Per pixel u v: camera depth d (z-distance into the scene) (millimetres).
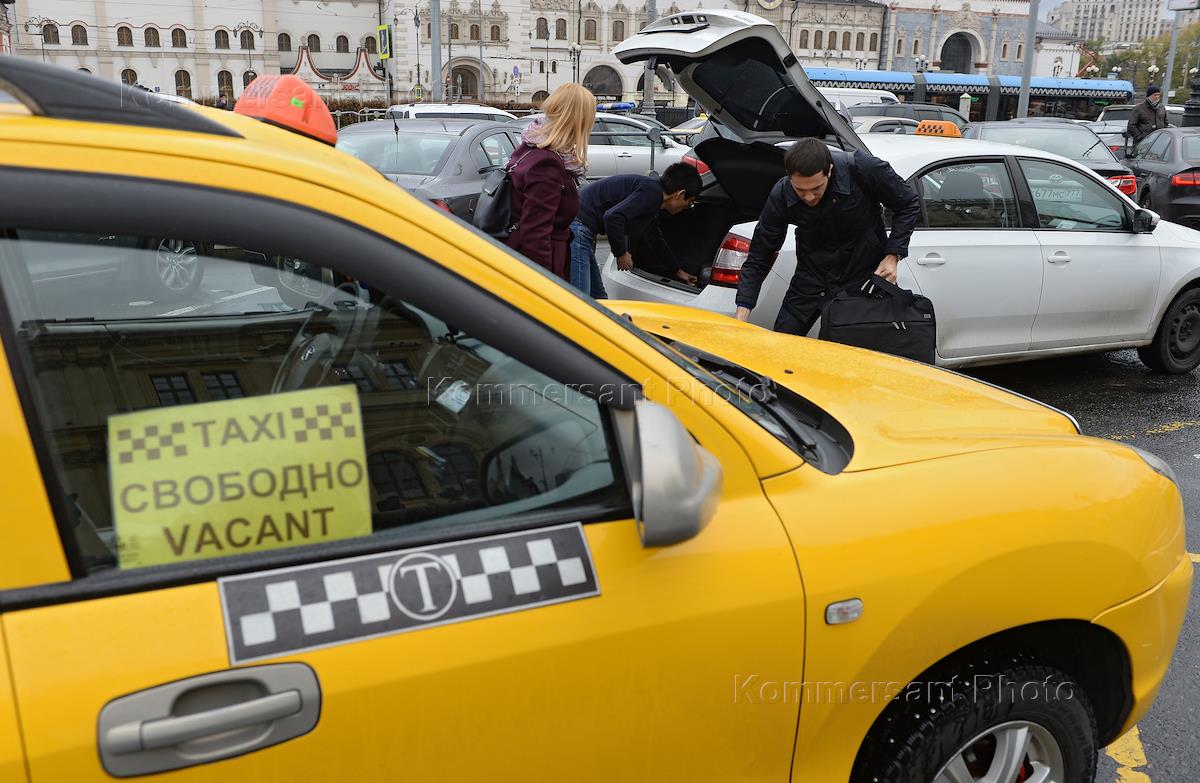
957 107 48031
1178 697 2914
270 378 1346
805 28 91688
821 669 1556
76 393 1213
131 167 1196
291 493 1323
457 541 1351
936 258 5117
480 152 8688
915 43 95938
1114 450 2018
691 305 5012
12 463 1122
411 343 1378
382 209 1343
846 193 4094
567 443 1453
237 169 1256
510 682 1308
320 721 1202
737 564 1482
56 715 1084
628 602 1393
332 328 1365
